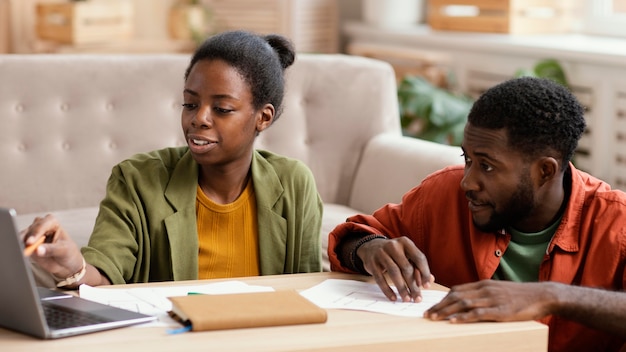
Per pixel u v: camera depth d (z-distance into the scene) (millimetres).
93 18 4117
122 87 2920
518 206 1565
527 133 1523
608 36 3916
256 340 1240
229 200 1777
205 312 1298
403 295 1460
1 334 1260
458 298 1378
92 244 1659
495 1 3979
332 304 1433
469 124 1562
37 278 1804
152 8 4598
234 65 1690
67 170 2855
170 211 1723
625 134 3471
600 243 1611
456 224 1707
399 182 2814
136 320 1302
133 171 1740
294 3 4465
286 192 1814
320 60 3119
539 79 1589
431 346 1277
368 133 3100
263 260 1783
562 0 4043
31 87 2844
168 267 1738
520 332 1323
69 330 1246
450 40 4098
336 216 2828
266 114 1771
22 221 2701
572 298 1407
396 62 4344
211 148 1677
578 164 3674
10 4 4191
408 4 4547
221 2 4609
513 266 1659
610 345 1646
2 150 2803
